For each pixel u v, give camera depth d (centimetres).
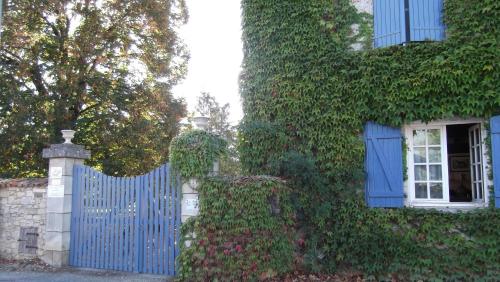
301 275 733
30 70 1559
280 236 705
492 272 665
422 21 762
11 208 913
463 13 727
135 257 783
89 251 827
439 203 733
